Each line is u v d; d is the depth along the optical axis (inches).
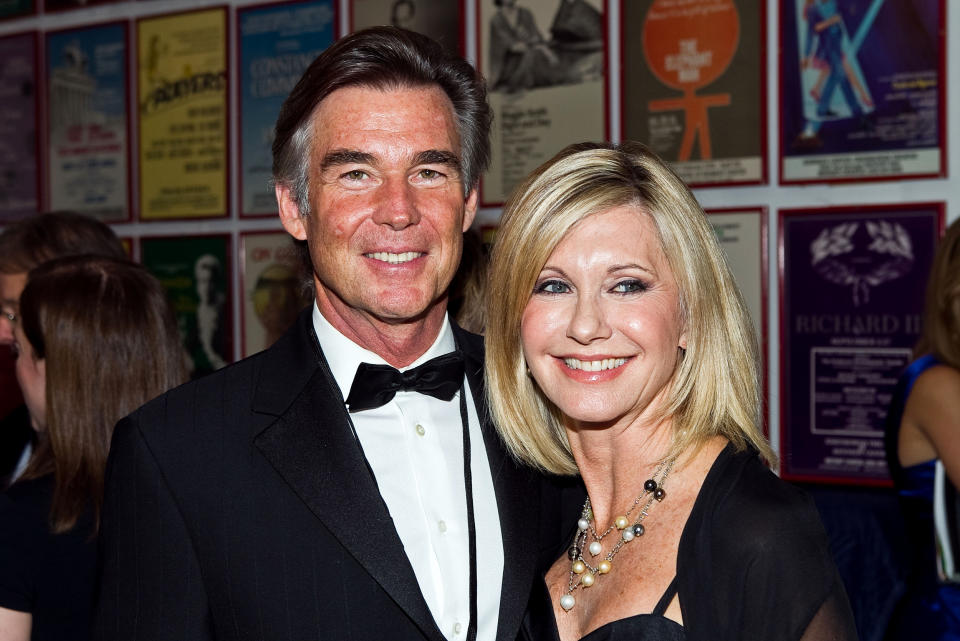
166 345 74.4
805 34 117.4
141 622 51.3
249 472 53.6
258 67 156.7
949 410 88.2
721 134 122.9
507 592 55.7
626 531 54.8
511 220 56.1
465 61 59.8
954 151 110.0
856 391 116.0
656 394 55.4
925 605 90.4
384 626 52.1
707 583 50.4
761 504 50.6
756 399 56.4
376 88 55.1
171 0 164.9
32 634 65.1
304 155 56.8
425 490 58.1
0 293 97.7
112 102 171.9
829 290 117.5
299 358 58.4
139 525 52.4
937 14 110.0
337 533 52.1
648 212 53.9
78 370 68.5
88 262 74.5
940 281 90.6
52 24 178.1
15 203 183.9
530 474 62.0
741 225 122.5
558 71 131.9
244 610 51.9
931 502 90.6
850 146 115.5
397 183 54.6
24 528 65.1
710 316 55.1
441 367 58.7
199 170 163.3
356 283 55.7
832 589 49.3
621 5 127.7
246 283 159.3
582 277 53.3
